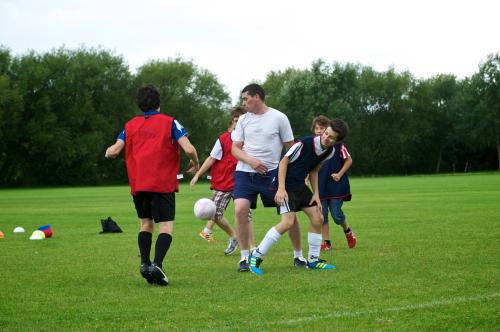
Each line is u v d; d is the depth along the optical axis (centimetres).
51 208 2433
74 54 7025
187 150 768
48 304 645
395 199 2527
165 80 7406
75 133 6838
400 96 8438
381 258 930
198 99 7631
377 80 8356
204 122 7594
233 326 540
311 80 8081
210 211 962
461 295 645
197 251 1084
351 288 698
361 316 564
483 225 1397
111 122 7181
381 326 529
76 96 6881
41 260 970
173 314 593
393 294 659
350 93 8200
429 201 2345
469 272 782
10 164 6744
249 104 884
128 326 551
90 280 787
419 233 1265
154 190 766
